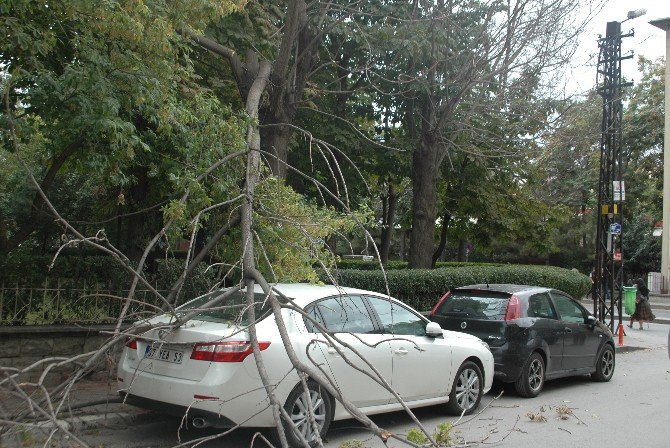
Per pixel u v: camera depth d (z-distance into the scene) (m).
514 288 10.41
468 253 47.19
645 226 44.00
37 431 5.09
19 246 10.62
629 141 37.50
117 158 8.34
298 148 15.42
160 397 6.08
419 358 7.62
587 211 42.53
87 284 9.12
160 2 8.45
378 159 17.34
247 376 5.93
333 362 6.59
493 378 9.67
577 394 10.41
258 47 12.84
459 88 15.12
